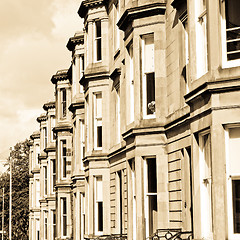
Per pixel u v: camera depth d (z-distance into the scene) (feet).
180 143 78.54
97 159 122.62
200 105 63.00
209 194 63.52
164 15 86.02
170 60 83.35
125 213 106.32
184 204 77.30
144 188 86.02
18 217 355.15
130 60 94.68
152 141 85.05
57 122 183.11
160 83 85.10
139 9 86.99
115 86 115.24
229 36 60.18
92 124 124.77
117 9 117.19
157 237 81.61
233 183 58.95
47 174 209.05
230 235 58.29
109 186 121.29
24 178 374.84
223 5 60.29
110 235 114.11
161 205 83.30
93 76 123.85
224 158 58.90
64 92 183.93
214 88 59.52
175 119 78.89
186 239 73.67
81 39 154.92
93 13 126.21
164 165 84.12
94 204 123.54
